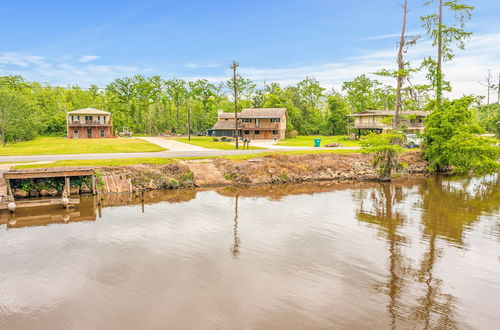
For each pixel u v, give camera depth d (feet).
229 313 36.63
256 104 345.72
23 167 94.58
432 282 44.29
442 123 128.67
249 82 380.37
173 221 69.51
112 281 43.86
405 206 83.20
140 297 39.88
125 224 67.36
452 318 36.32
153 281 43.83
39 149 141.79
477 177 126.93
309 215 75.00
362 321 35.47
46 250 54.08
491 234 62.80
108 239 59.11
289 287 42.50
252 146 170.91
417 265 49.37
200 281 43.86
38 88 365.40
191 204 83.41
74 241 58.08
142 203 83.76
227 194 95.09
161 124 352.69
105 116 250.16
